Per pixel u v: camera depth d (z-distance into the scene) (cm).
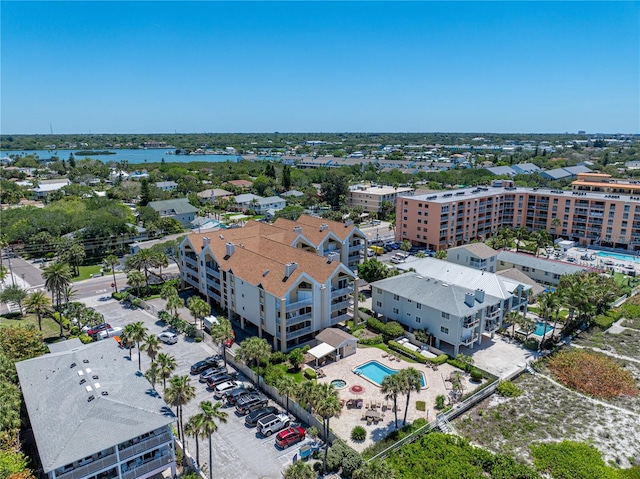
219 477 4566
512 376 6562
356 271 10600
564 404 5988
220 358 7012
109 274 11288
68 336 7756
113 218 13250
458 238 14475
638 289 10375
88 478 3984
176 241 12381
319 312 7388
